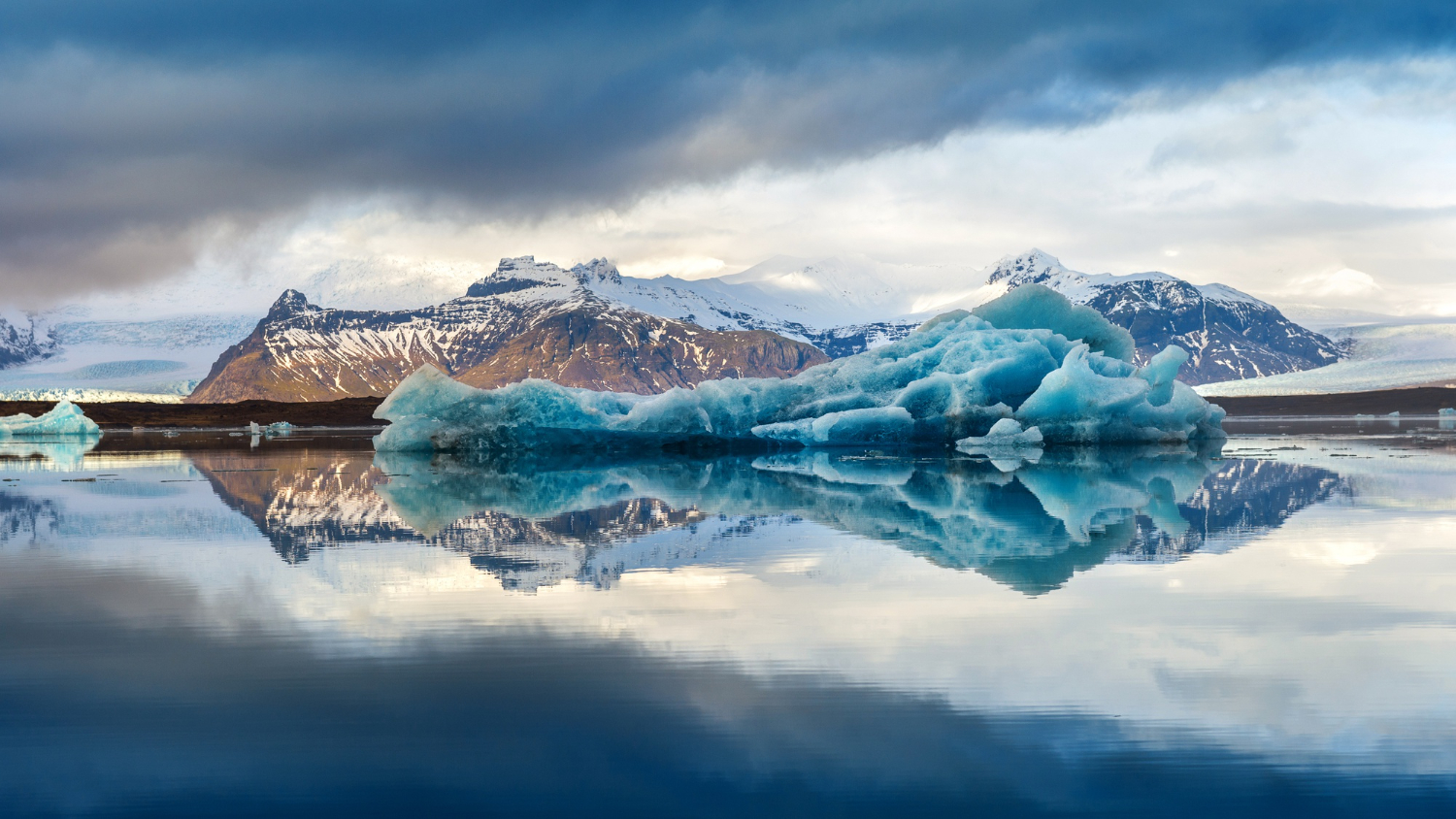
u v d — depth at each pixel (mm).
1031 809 6207
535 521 19734
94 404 162000
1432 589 12008
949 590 12148
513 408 45844
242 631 10570
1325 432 67125
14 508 23078
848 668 8898
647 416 45938
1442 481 26438
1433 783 6508
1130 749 7051
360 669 9086
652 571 13773
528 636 10188
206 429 119375
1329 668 8773
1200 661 9008
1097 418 45438
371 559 15156
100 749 7277
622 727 7562
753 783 6574
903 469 33375
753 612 11086
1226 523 18125
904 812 6176
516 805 6320
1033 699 8039
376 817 6191
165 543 17078
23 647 9984
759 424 49031
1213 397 160375
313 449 56031
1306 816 6102
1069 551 14977
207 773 6844
